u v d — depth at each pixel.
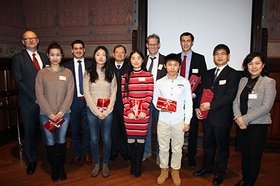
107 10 4.12
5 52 4.15
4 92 3.78
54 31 4.40
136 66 2.63
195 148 3.08
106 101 2.59
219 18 3.82
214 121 2.53
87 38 4.27
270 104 2.13
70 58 4.30
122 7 4.05
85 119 3.09
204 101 2.54
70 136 4.38
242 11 3.75
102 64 2.61
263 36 3.64
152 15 4.02
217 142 2.59
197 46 3.95
